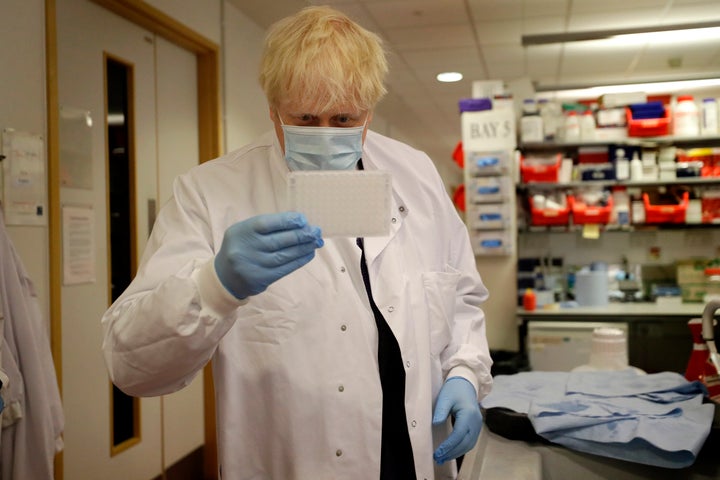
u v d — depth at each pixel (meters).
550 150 4.21
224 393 1.03
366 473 1.00
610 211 3.94
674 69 5.50
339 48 0.90
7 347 1.77
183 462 3.19
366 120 0.99
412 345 1.06
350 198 0.89
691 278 4.05
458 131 8.88
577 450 1.19
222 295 0.84
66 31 2.42
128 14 2.75
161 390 0.94
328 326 1.02
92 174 2.57
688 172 3.93
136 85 2.87
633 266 4.37
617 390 1.36
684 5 3.97
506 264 3.88
